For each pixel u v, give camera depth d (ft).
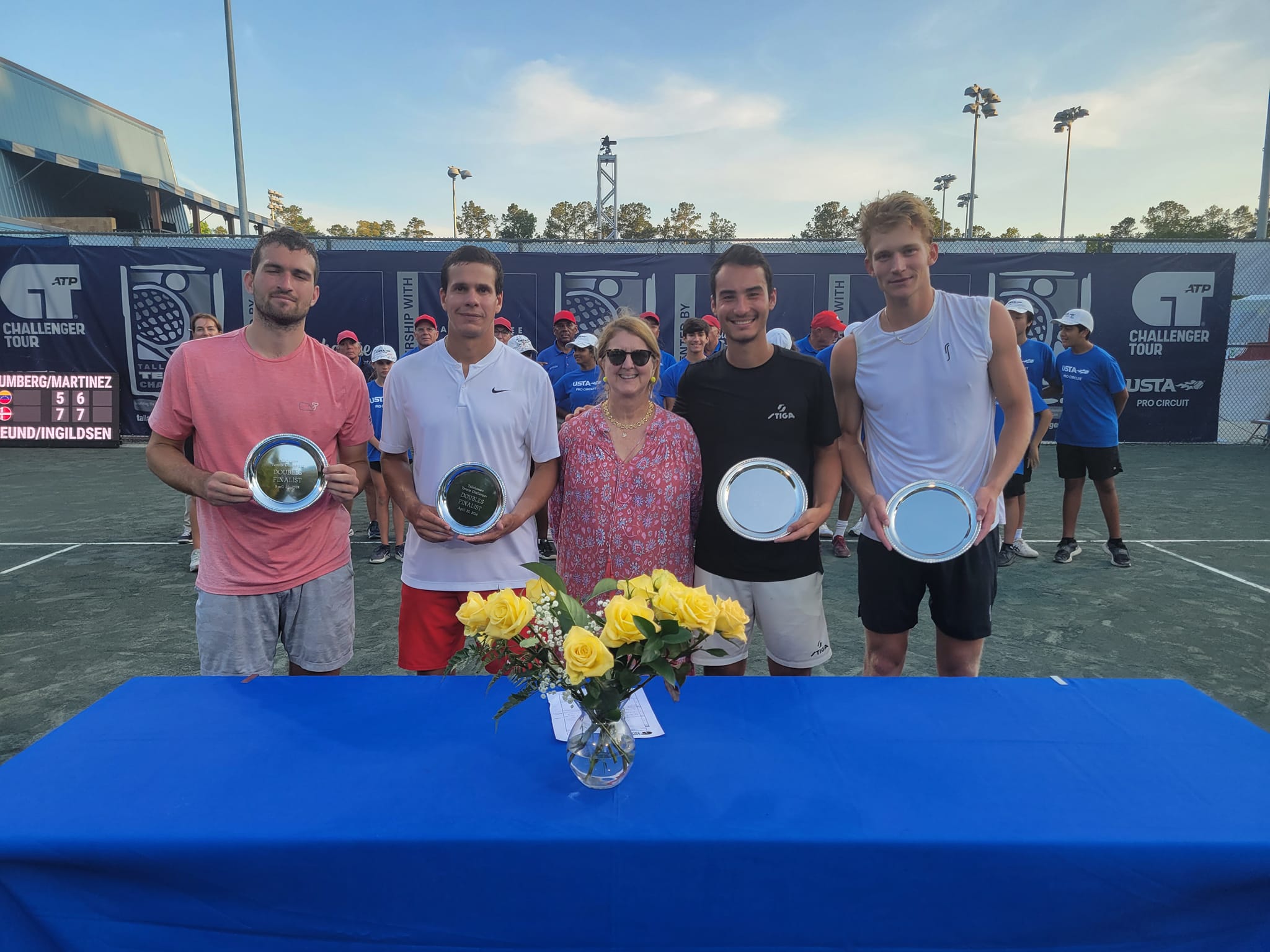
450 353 8.56
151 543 21.21
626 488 8.18
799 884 4.21
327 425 8.24
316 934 4.29
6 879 4.22
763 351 8.55
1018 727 5.59
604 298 40.32
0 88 73.72
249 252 39.99
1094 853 4.16
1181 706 5.91
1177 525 24.04
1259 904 4.23
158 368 40.81
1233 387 41.68
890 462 8.53
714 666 8.79
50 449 40.42
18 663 12.71
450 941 4.29
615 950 4.32
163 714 5.73
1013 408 8.18
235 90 54.08
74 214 86.48
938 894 4.22
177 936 4.30
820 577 8.87
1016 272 39.83
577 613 4.81
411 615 8.77
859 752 5.23
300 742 5.33
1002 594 16.81
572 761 4.81
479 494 8.13
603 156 89.71
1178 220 277.64
